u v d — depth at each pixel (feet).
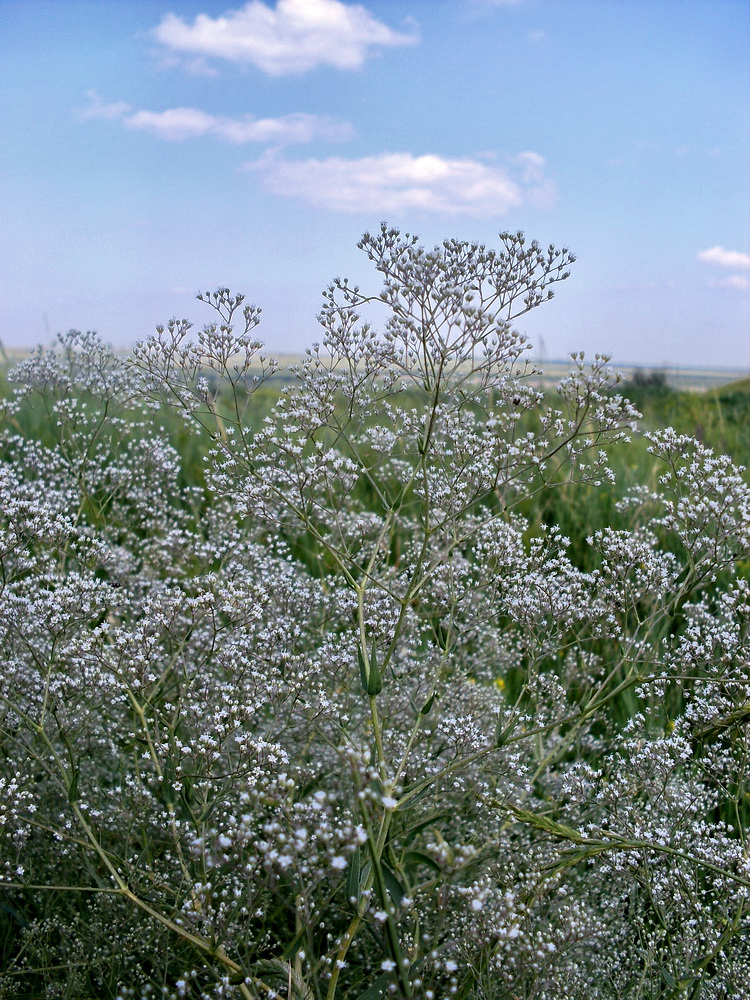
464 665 15.24
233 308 12.10
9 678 11.44
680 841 10.99
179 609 11.23
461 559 14.26
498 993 9.13
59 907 10.87
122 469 17.53
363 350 11.84
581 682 14.19
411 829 9.92
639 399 35.24
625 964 10.88
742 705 11.24
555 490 22.45
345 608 12.94
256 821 9.91
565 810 12.64
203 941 8.53
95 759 12.79
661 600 12.87
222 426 14.49
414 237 10.98
